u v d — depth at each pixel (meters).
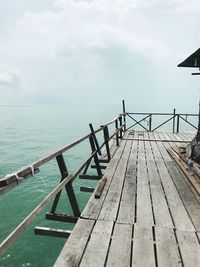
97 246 3.04
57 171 17.25
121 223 3.66
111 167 6.77
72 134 44.59
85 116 123.44
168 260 2.83
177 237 3.32
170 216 3.94
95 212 3.99
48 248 7.62
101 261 2.77
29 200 11.78
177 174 6.19
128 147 9.65
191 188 5.17
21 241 7.92
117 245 3.09
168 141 10.99
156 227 3.57
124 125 13.68
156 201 4.52
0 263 6.87
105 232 3.38
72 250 2.96
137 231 3.44
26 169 2.37
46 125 66.12
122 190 5.04
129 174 6.14
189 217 3.92
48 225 8.88
